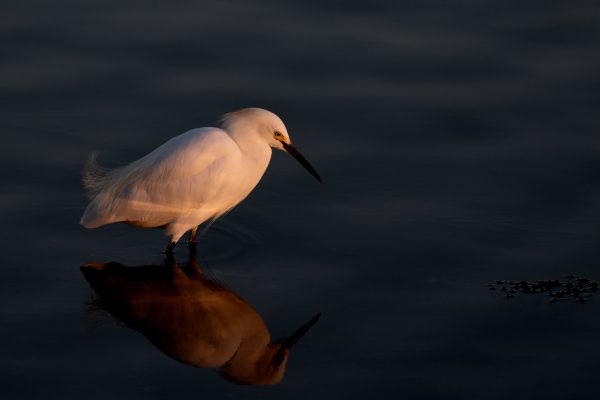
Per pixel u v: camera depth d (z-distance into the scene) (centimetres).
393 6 1852
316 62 1636
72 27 1717
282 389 887
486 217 1232
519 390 888
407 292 1062
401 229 1203
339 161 1372
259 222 1228
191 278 1102
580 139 1426
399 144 1416
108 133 1418
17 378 887
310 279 1091
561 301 1045
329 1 1858
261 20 1770
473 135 1440
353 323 1001
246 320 1009
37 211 1229
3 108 1476
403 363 930
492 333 983
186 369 918
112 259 1144
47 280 1080
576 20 1808
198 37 1697
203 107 1491
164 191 1158
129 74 1580
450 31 1756
